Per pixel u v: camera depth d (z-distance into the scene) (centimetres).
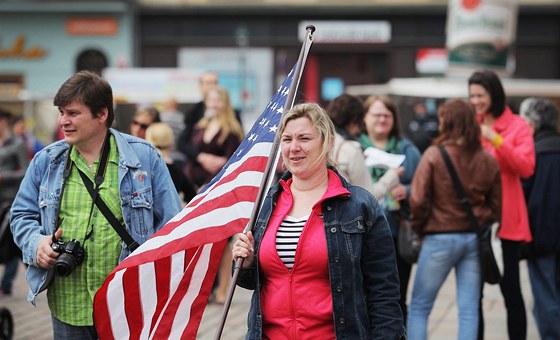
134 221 601
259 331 522
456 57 2400
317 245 514
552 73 3947
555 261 956
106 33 3953
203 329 1076
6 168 1483
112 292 589
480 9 2369
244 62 3844
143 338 596
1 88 3994
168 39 3959
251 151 599
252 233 538
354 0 3916
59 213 602
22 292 1378
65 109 594
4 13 3972
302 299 514
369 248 521
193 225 594
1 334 944
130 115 1767
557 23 3919
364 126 966
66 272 580
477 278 833
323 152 523
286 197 531
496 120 919
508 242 907
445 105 841
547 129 967
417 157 965
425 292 840
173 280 600
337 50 3962
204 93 1352
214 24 3953
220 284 1247
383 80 3994
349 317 508
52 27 3972
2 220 934
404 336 527
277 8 3912
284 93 603
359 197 524
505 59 2406
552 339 950
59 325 608
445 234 828
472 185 827
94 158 609
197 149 1255
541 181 937
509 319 900
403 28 3934
